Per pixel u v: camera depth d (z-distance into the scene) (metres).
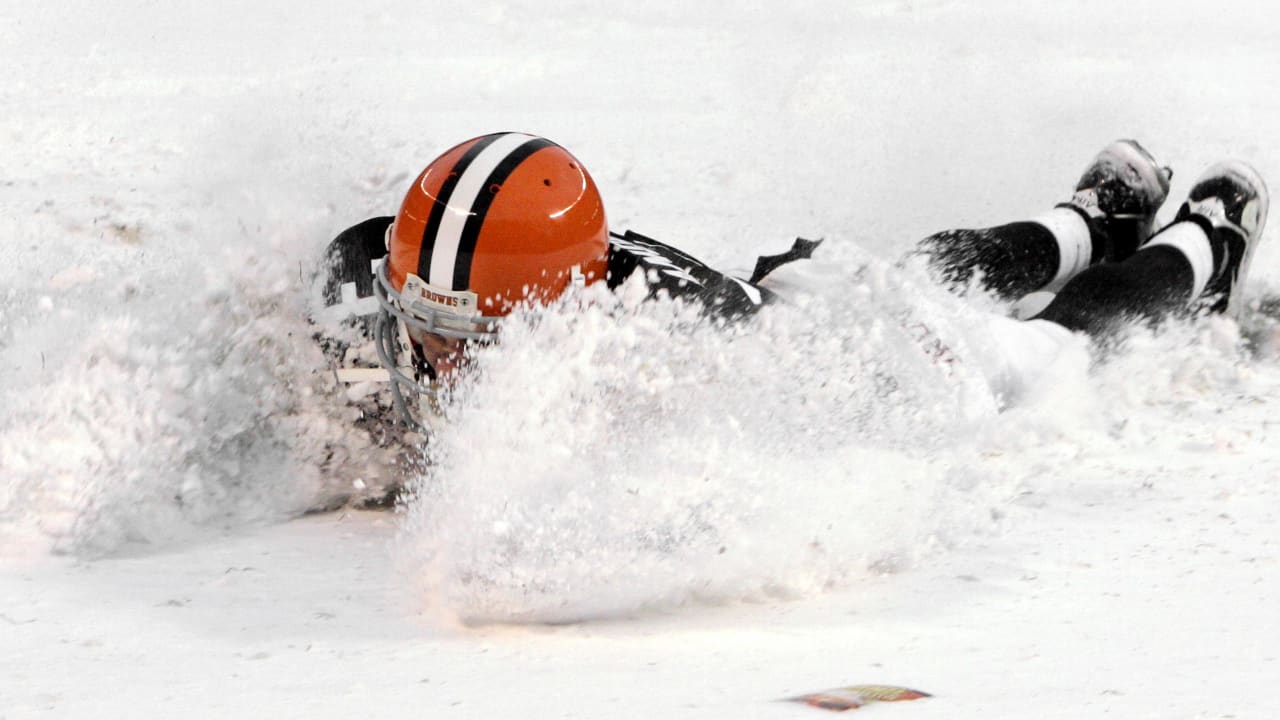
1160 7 55.97
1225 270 19.97
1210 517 13.79
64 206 28.20
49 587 11.82
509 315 12.99
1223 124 36.66
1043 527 13.57
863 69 44.53
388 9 56.47
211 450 14.52
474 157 13.48
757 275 16.83
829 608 11.30
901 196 30.11
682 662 9.63
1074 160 33.16
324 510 14.80
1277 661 9.34
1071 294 18.78
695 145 35.34
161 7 56.34
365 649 10.12
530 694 8.76
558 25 53.75
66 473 13.59
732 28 53.38
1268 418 17.53
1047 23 52.81
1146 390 18.39
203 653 10.01
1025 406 17.02
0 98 39.31
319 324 14.95
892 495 12.72
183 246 20.81
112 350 14.72
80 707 8.61
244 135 32.06
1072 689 8.69
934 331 15.70
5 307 16.75
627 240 15.13
